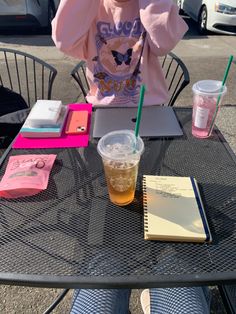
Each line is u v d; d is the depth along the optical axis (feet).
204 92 3.78
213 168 3.61
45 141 4.05
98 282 2.46
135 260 2.61
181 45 17.48
